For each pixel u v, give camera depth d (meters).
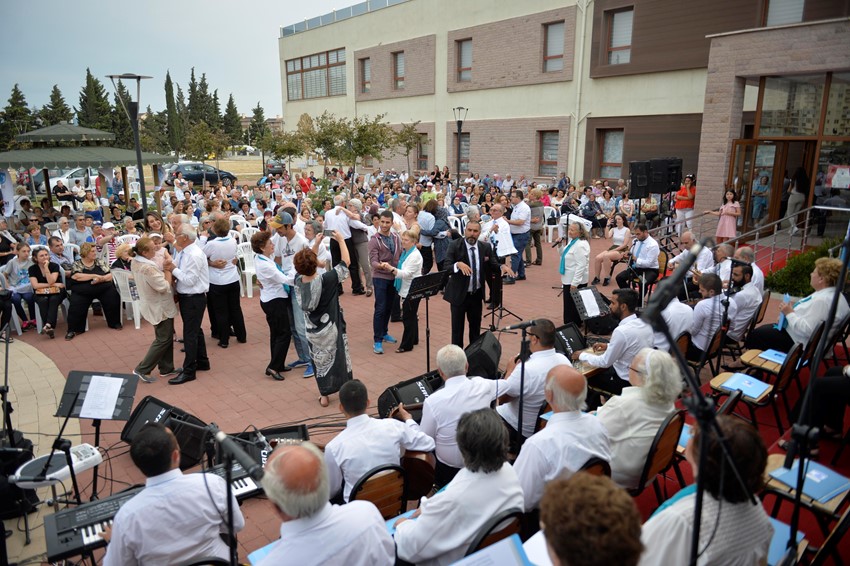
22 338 7.99
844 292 6.08
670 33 16.09
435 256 10.64
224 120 71.38
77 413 3.94
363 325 8.35
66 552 2.82
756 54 11.90
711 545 1.91
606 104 18.03
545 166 20.36
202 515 2.67
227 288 7.26
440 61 22.97
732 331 5.94
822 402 4.15
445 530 2.59
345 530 2.28
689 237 8.47
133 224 10.35
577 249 7.24
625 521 1.47
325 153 21.23
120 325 8.40
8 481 3.50
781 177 12.52
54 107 48.56
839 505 2.72
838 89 11.30
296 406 5.70
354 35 26.84
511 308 9.03
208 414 5.52
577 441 2.96
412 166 25.34
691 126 16.19
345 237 9.74
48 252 8.27
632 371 3.49
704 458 1.69
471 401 3.74
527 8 19.50
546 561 2.45
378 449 3.26
